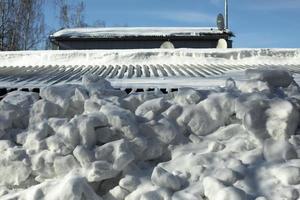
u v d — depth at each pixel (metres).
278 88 6.07
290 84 6.19
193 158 4.90
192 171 4.74
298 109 5.30
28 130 5.48
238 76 12.01
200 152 5.12
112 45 24.81
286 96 5.80
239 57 17.98
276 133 5.01
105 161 4.81
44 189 4.63
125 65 17.44
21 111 5.72
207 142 5.25
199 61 17.86
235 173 4.55
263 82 5.98
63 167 4.93
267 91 5.76
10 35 36.81
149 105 5.56
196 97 5.56
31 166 5.03
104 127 5.20
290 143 4.93
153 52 18.23
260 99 5.27
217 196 4.23
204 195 4.43
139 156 5.11
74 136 5.05
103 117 5.23
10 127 5.59
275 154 4.84
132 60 18.05
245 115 5.12
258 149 4.98
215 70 14.73
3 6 36.59
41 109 5.66
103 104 5.56
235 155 4.96
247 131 5.15
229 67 16.05
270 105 5.19
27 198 4.62
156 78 11.91
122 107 5.60
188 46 24.61
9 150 5.14
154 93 6.01
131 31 25.22
